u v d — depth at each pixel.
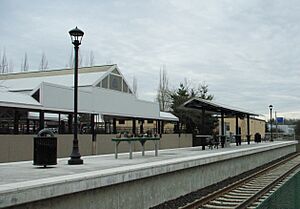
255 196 13.72
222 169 19.20
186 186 14.69
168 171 12.85
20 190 7.32
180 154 20.06
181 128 48.38
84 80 31.59
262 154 30.27
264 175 22.48
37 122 36.16
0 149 20.80
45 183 7.94
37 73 36.47
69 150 25.58
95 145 28.00
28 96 25.50
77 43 14.74
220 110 30.72
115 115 33.22
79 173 10.27
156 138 19.00
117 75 34.66
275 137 72.25
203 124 28.05
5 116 30.62
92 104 30.20
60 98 26.88
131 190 11.07
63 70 36.41
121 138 17.12
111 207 10.16
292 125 95.56
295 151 55.00
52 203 8.30
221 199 13.58
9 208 7.24
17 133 25.78
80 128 36.94
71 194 8.81
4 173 10.50
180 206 12.31
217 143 28.59
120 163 14.00
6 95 23.84
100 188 9.75
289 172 24.12
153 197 12.23
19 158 21.95
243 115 36.69
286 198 14.27
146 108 38.44
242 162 23.48
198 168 15.93
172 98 52.06
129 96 35.44
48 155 12.08
